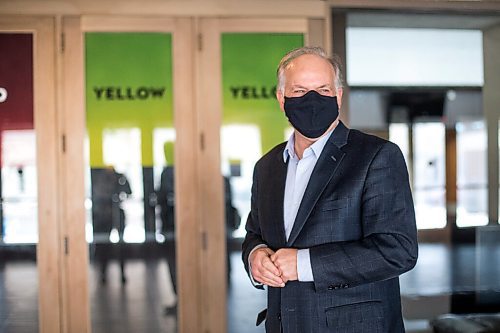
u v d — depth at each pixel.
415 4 3.77
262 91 3.66
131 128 3.59
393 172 1.81
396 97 10.38
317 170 1.87
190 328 3.62
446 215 9.95
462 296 5.17
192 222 3.62
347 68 3.84
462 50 8.48
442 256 7.92
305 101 1.83
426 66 9.58
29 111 3.53
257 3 3.63
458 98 10.38
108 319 3.60
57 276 3.54
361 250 1.74
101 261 3.59
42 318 3.53
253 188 2.20
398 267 1.73
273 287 1.96
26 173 3.53
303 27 3.67
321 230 1.82
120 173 3.59
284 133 3.67
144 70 3.59
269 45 3.66
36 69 3.52
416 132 10.90
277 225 1.96
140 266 3.62
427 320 4.73
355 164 1.84
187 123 3.61
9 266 3.52
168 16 3.59
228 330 3.63
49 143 3.53
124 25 3.56
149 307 3.62
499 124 4.96
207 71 3.62
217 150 3.62
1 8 3.48
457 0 3.81
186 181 3.61
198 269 3.62
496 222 5.18
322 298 1.82
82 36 3.54
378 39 7.57
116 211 3.60
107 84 3.57
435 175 11.04
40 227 3.53
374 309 1.83
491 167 5.12
